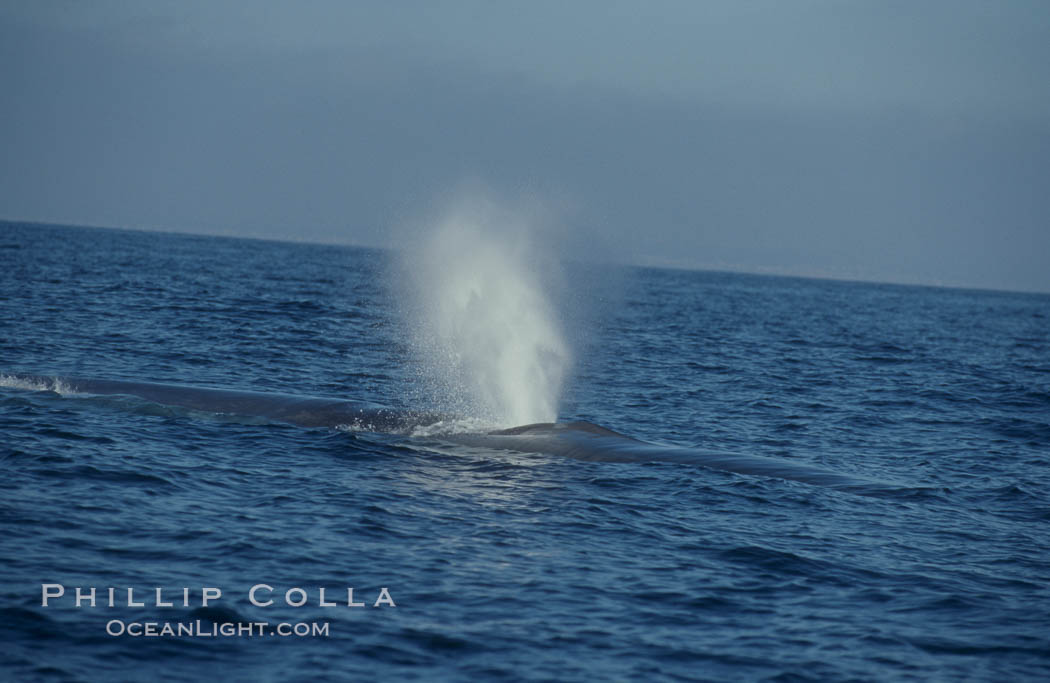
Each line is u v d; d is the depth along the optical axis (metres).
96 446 73.50
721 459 79.50
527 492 68.25
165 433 79.75
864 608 49.88
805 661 43.16
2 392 91.75
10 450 70.00
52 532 53.69
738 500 69.19
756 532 62.12
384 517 60.66
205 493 63.69
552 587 50.38
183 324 178.38
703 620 47.25
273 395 92.62
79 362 123.50
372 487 67.44
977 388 167.25
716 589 51.47
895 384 167.25
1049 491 83.50
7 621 42.28
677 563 55.28
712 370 169.88
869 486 76.19
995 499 78.44
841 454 99.12
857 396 148.00
